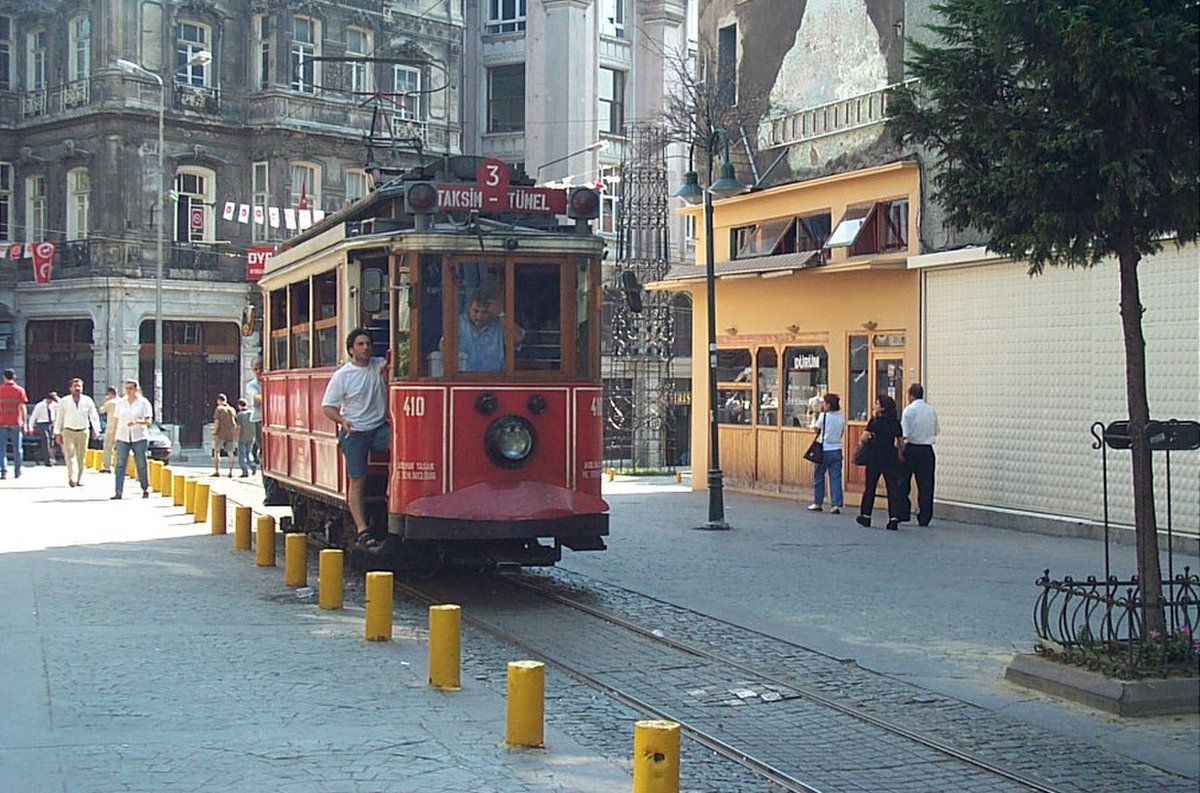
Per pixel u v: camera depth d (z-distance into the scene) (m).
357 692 9.72
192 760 7.87
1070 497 19.83
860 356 24.27
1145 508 10.07
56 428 29.48
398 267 13.91
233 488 30.59
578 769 7.91
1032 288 20.44
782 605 13.93
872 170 23.44
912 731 9.07
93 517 22.36
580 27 52.34
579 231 14.30
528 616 13.33
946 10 10.43
